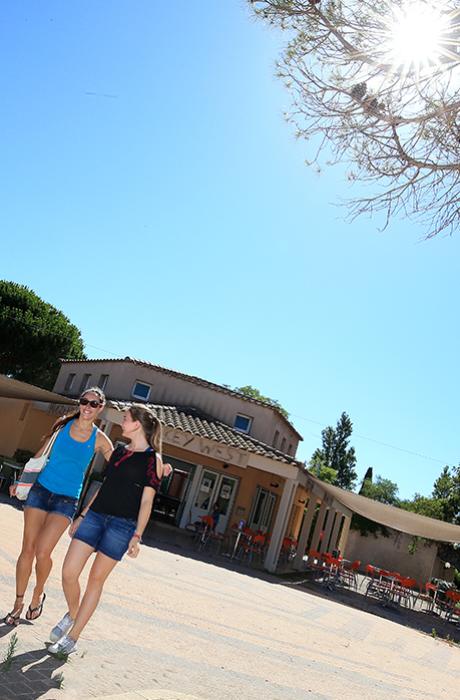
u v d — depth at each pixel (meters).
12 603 5.66
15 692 3.69
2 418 27.44
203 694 4.79
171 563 13.75
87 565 9.80
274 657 7.21
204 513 24.70
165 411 23.70
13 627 4.92
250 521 25.48
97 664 4.68
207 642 6.84
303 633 9.94
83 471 5.09
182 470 24.92
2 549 8.45
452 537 21.73
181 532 23.34
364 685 7.26
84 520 4.65
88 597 4.56
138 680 4.60
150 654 5.51
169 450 24.78
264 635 8.54
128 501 4.60
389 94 5.27
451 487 41.69
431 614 23.09
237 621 8.95
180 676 5.10
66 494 4.98
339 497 23.61
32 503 4.94
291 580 19.81
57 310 40.91
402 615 19.95
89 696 3.96
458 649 15.74
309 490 22.94
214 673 5.56
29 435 26.69
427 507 40.59
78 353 41.12
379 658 9.98
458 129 5.21
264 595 13.41
